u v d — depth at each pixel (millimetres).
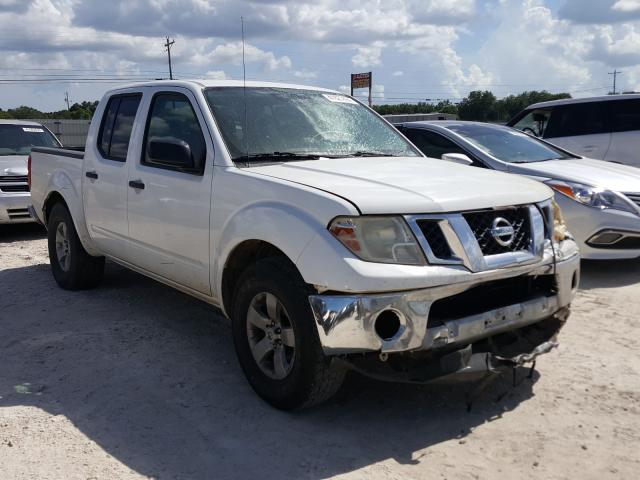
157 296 6164
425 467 3156
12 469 3168
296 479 3066
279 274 3514
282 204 3602
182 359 4574
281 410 3734
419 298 3207
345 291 3199
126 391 4059
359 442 3400
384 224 3283
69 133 32594
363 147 4844
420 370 3305
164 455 3291
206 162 4238
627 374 4227
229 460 3238
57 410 3812
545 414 3691
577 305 5715
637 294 6047
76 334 5125
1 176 9539
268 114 4656
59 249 6488
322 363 3395
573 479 3059
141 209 4871
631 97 9984
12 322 5488
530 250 3615
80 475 3109
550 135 10680
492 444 3371
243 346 3902
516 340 3781
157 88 5023
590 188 6516
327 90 5406
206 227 4168
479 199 3492
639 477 3072
